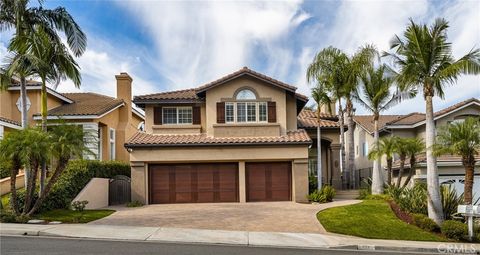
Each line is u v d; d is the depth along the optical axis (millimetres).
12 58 17703
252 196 23500
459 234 15430
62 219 16516
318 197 22531
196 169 23688
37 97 27734
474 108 26594
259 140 23172
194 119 25250
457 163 23391
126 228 14984
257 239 13625
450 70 16641
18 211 16484
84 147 17125
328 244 13328
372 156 23469
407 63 17656
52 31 18656
